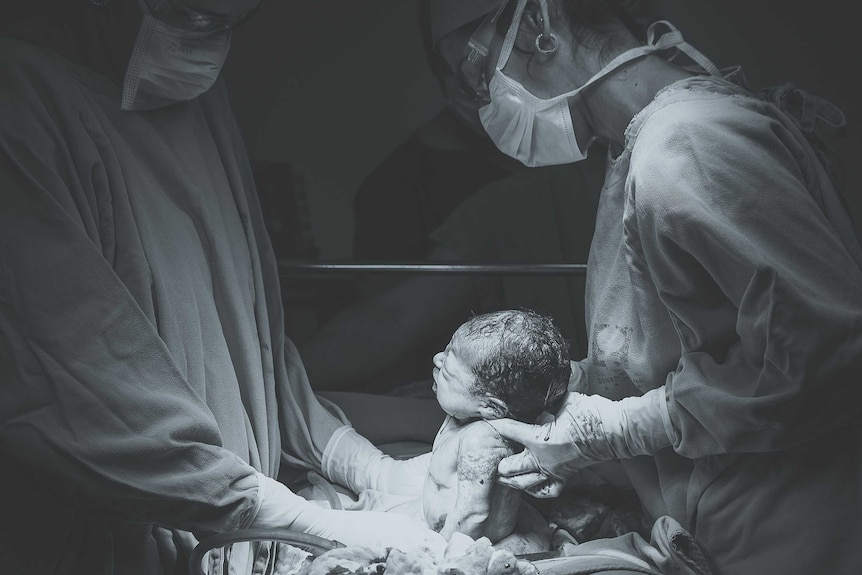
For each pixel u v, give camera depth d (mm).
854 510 2219
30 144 2162
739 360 2229
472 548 2141
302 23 4656
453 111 4289
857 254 2330
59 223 2129
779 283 2066
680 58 2662
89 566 2197
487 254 3969
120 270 2270
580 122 2557
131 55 2314
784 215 2178
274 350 2785
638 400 2334
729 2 4641
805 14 4637
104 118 2342
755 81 4676
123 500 2158
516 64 2514
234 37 4621
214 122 2711
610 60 2475
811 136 2488
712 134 2230
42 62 2266
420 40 4688
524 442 2320
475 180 4297
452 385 2379
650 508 2541
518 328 2355
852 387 2096
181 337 2363
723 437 2174
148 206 2379
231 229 2627
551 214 3996
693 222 2168
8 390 2064
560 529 2553
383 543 2234
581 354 3832
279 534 2197
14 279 2090
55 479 2197
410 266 3158
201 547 2195
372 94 4684
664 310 2410
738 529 2312
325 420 2799
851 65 4641
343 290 4004
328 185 4676
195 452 2174
